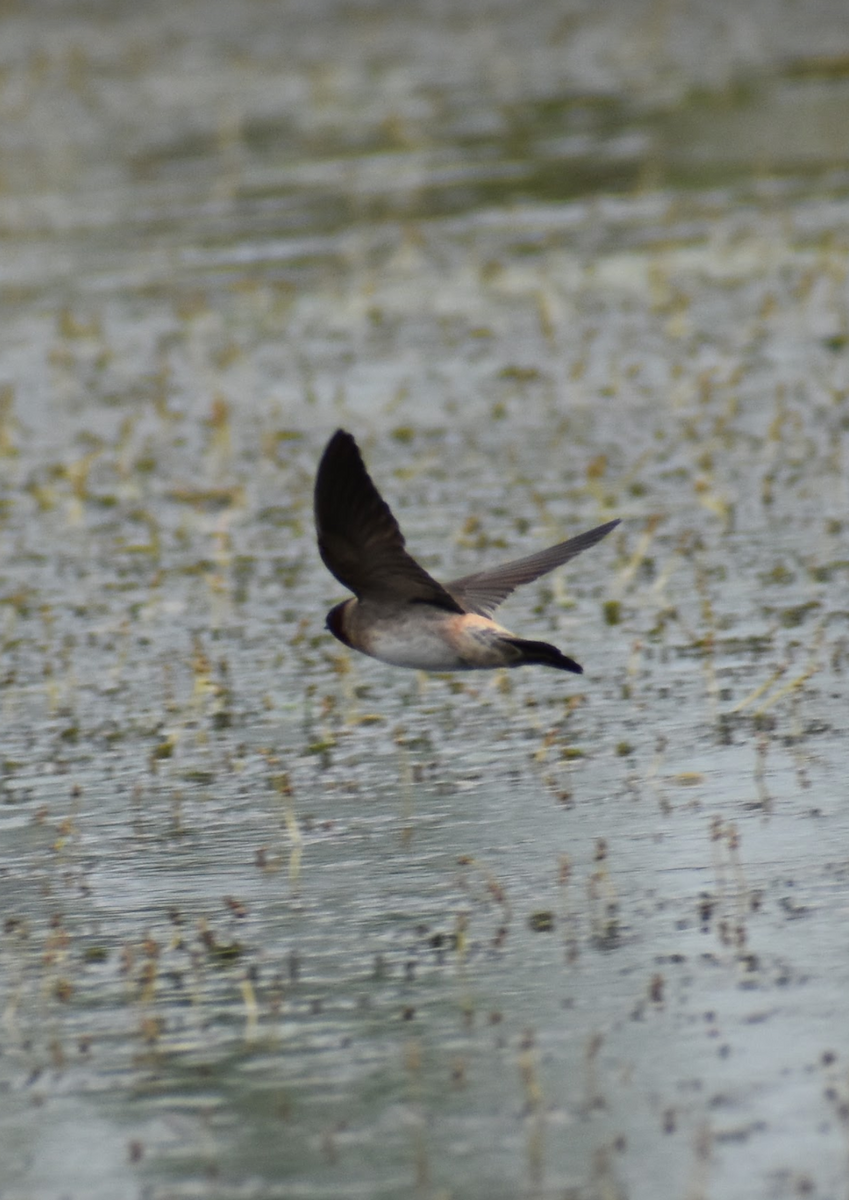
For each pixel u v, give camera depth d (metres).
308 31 47.94
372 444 21.58
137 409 23.62
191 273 29.53
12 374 25.42
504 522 18.81
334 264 29.48
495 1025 10.47
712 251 28.42
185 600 17.64
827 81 38.75
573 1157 9.20
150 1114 9.88
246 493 20.41
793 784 13.09
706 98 38.44
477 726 14.66
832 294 25.39
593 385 23.16
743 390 22.44
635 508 19.05
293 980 11.12
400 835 12.94
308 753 14.38
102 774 14.25
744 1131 9.24
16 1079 10.28
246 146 37.53
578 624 16.41
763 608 16.34
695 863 12.11
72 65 44.62
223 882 12.45
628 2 49.47
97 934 11.84
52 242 32.03
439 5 50.47
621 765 13.69
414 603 8.95
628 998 10.59
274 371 24.69
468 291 27.64
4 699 15.69
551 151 35.41
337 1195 9.05
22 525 19.98
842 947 10.88
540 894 11.92
